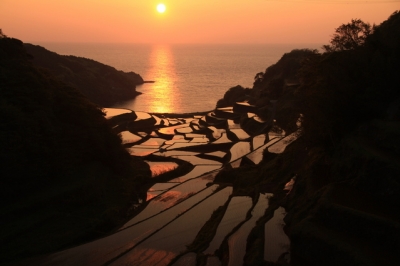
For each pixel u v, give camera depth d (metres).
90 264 16.77
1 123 21.75
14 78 25.67
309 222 12.57
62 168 24.17
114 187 26.58
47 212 20.81
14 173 20.53
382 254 10.39
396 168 12.69
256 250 13.73
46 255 17.83
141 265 16.20
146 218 22.44
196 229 19.48
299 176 20.11
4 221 19.52
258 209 19.09
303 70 26.45
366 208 12.28
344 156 15.88
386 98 16.92
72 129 26.86
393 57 17.20
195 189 27.77
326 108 18.27
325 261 11.34
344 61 19.17
